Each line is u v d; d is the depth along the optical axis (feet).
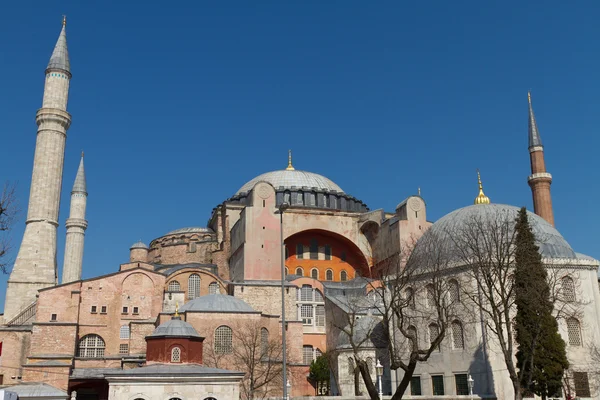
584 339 171.73
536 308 149.07
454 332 176.35
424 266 179.83
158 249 319.06
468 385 164.45
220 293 233.35
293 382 207.72
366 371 126.31
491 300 138.10
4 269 99.30
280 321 223.51
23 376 196.13
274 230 252.62
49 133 272.92
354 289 250.57
